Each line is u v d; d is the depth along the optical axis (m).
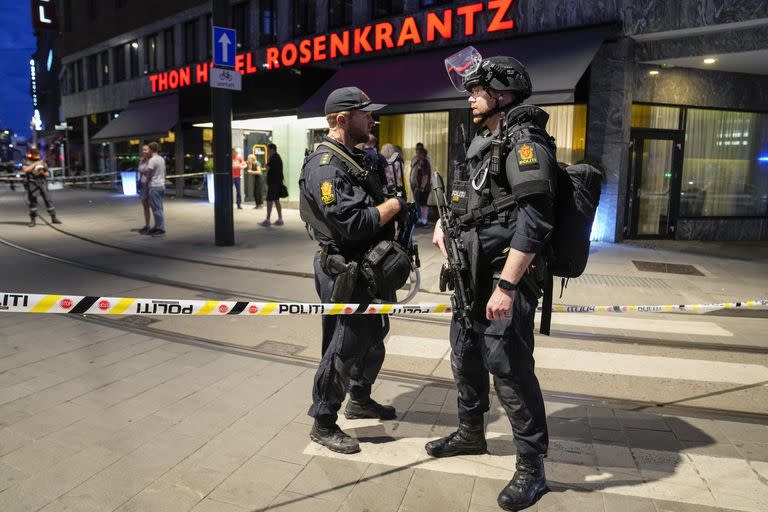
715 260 9.70
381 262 2.84
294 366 4.37
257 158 18.45
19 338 4.92
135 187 22.36
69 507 2.53
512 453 3.09
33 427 3.29
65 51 29.28
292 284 7.25
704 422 3.52
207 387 3.94
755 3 9.27
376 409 3.50
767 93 12.38
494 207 2.54
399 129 14.12
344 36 14.70
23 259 8.74
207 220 14.00
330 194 2.73
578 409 3.70
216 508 2.56
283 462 2.96
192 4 20.11
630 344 5.06
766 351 4.89
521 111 2.50
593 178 2.56
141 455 3.00
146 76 23.22
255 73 15.77
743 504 2.63
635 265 9.05
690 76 11.70
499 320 2.56
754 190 12.88
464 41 12.62
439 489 2.73
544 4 11.38
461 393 2.99
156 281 7.30
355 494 2.68
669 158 12.06
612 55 10.81
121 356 4.52
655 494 2.71
